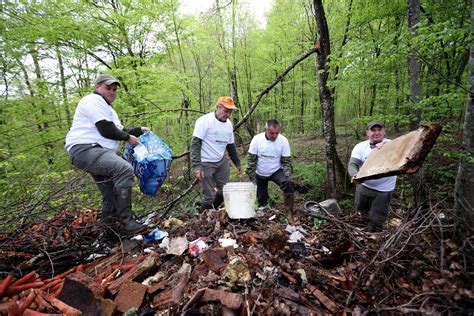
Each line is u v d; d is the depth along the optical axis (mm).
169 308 1631
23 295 1716
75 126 2551
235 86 10883
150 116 5988
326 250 2439
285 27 9828
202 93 9367
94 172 2627
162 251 2441
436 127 1790
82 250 2379
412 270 1762
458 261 1637
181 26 7168
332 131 6066
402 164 1823
